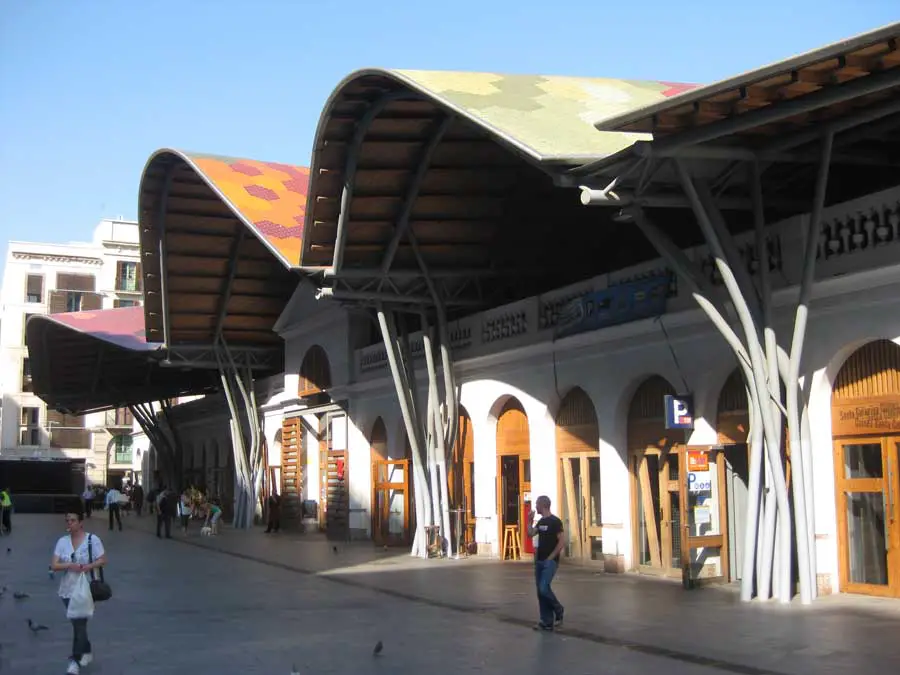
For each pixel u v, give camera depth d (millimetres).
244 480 46656
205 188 36125
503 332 26375
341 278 26766
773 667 11055
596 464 23375
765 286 16375
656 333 20688
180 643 13641
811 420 17031
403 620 15633
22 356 85500
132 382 60938
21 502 70812
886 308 15719
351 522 35625
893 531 15945
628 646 12750
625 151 15484
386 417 33844
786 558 16094
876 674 10523
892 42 11875
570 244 28062
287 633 14438
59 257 86750
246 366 46906
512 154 23641
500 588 19500
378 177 24359
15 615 16672
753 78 12773
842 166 17984
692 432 19750
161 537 39188
